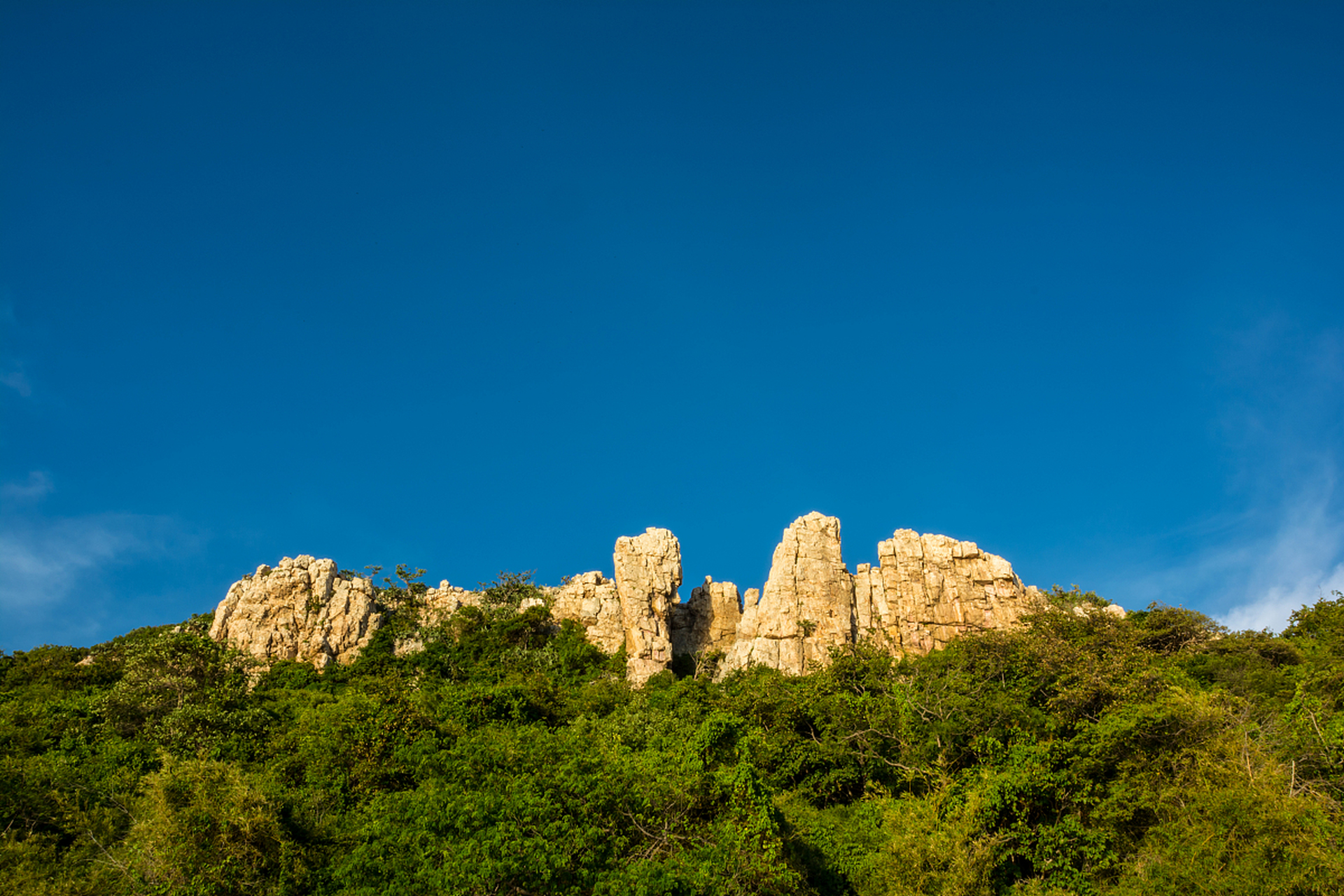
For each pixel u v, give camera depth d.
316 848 38.03
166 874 35.44
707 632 112.69
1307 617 79.94
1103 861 36.50
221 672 68.56
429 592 113.06
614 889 30.19
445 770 42.00
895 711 50.44
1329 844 32.03
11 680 82.81
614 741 48.69
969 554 101.25
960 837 36.03
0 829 40.41
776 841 33.00
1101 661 55.78
